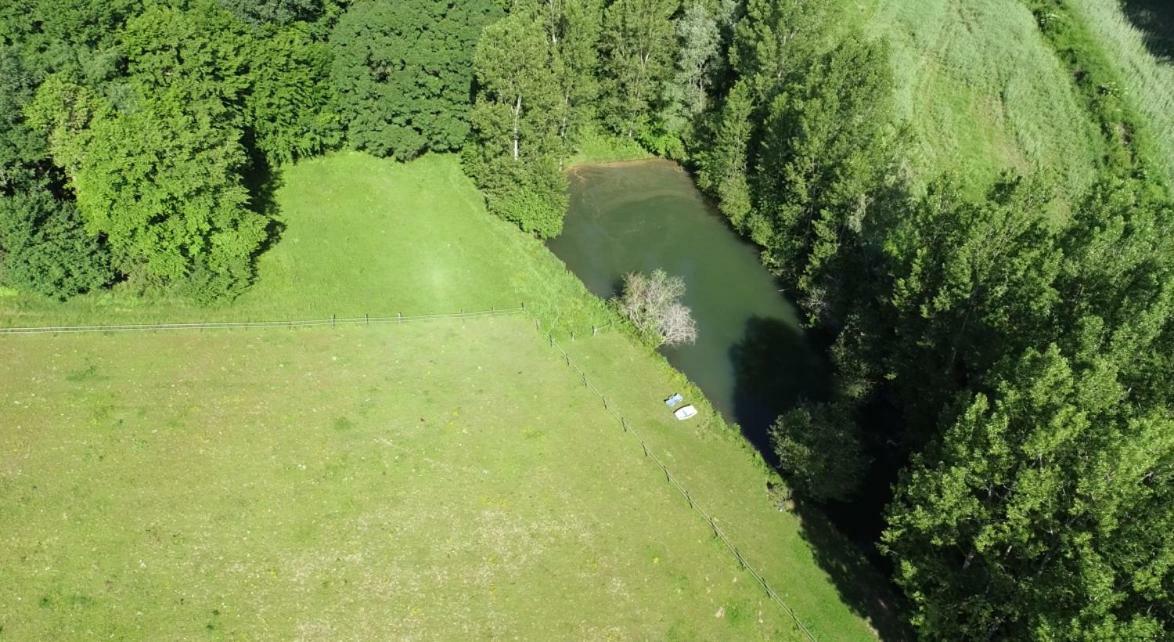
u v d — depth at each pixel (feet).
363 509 150.82
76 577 131.85
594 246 238.48
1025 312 136.26
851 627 142.31
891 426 184.34
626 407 180.55
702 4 268.62
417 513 151.64
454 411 173.47
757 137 246.06
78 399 160.35
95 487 145.48
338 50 220.23
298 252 205.67
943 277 159.33
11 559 132.05
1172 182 227.81
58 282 175.32
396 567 142.10
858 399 185.16
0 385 159.43
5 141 160.25
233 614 131.44
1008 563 123.34
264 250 203.00
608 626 137.59
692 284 225.97
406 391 176.76
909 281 165.99
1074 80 265.13
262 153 222.07
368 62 224.74
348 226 217.15
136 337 176.65
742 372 198.49
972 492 130.82
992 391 135.33
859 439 177.06
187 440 157.17
